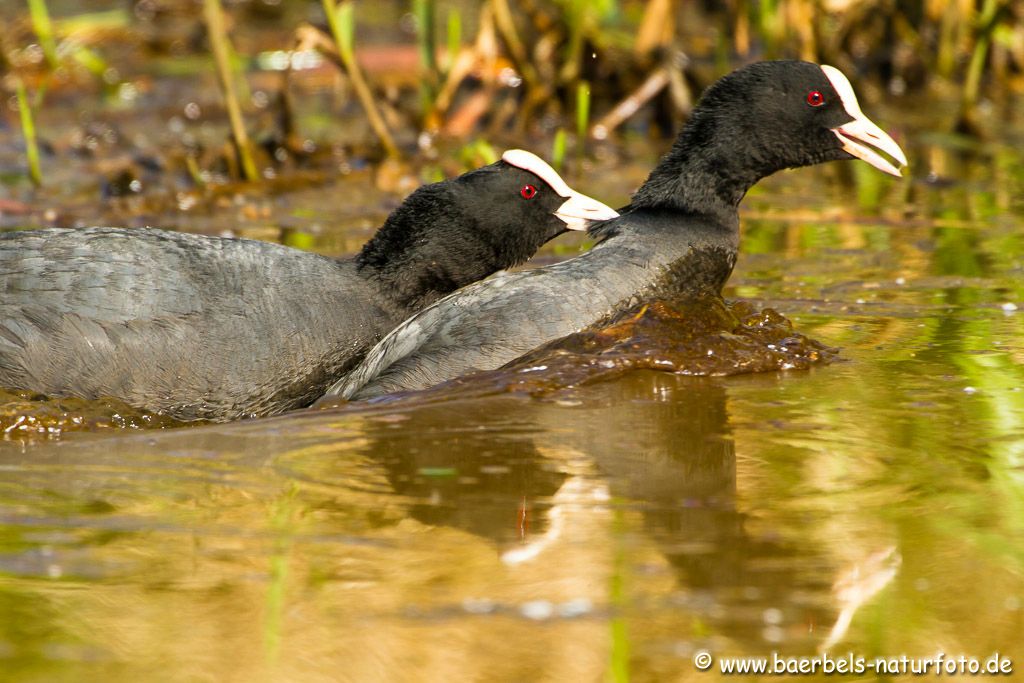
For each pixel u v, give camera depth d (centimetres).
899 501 674
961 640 549
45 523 666
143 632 555
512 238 1011
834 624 558
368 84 1778
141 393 888
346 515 670
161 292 889
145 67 2411
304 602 578
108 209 1541
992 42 2250
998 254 1288
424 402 866
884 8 2270
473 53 1986
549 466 739
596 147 1897
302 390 937
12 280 877
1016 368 920
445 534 645
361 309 961
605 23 2241
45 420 852
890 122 2050
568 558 614
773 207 1549
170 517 673
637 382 896
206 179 1711
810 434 784
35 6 2075
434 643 546
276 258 946
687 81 2045
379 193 1644
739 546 623
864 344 995
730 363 922
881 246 1339
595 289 948
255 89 2288
